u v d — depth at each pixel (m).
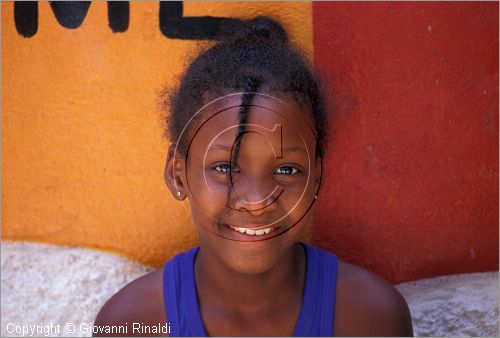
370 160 1.54
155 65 1.52
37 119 1.57
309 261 1.35
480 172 1.53
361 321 1.32
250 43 1.28
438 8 1.50
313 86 1.23
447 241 1.55
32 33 1.55
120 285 1.56
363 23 1.51
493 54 1.51
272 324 1.30
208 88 1.18
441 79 1.52
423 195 1.54
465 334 1.50
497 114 1.52
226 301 1.29
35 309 1.55
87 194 1.57
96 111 1.55
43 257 1.58
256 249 1.16
